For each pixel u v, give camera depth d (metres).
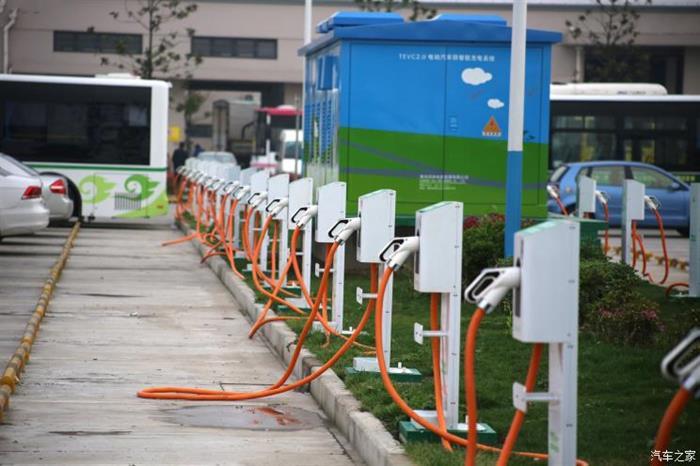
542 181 22.50
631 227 23.78
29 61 68.38
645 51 65.88
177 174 49.66
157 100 38.53
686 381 6.35
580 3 66.00
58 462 10.28
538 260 7.54
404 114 22.53
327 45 23.94
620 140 44.19
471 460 7.96
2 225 27.56
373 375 12.74
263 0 71.19
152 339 17.20
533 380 7.79
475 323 7.82
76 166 38.34
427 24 22.39
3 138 38.22
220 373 14.78
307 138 26.56
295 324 16.61
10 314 18.91
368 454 10.37
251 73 71.94
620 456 9.62
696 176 44.03
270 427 11.90
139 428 11.69
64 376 14.27
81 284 23.42
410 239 10.31
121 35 69.44
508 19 65.38
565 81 66.62
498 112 22.66
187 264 27.89
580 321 16.34
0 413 11.69
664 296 20.77
